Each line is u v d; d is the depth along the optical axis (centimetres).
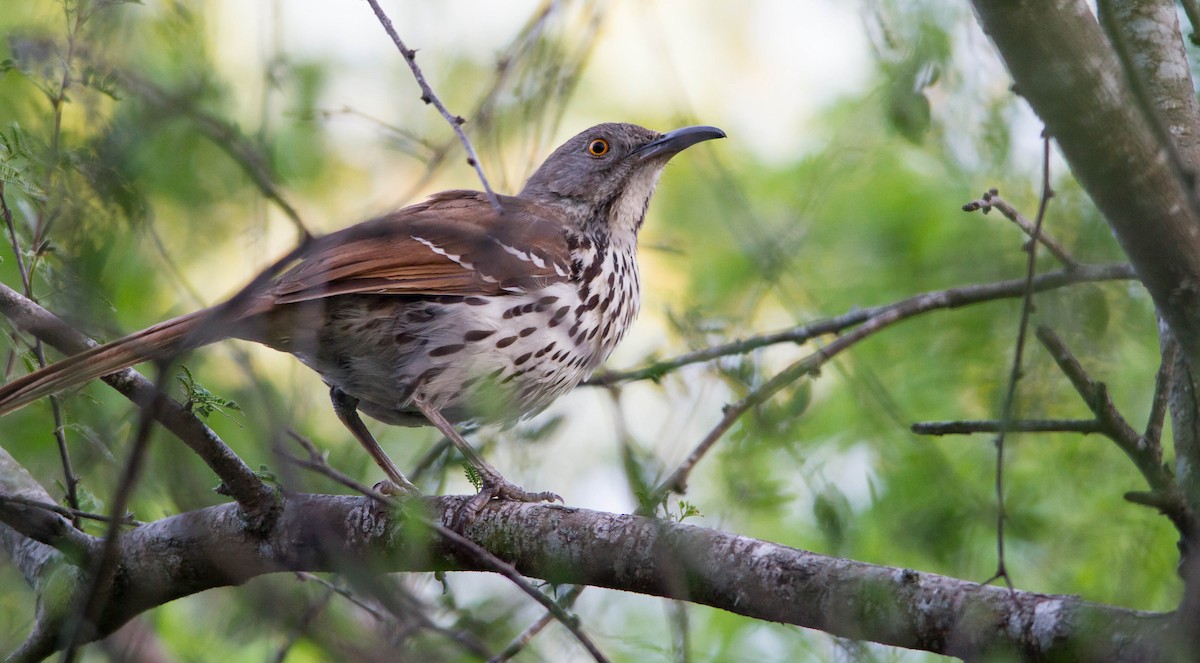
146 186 730
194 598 1064
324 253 945
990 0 547
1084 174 597
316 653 783
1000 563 614
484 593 881
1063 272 916
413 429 1223
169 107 693
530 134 938
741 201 997
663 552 682
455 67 1083
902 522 962
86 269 701
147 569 816
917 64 877
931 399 1108
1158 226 599
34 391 745
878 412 1033
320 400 1198
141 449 598
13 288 839
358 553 789
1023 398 1009
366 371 981
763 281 1009
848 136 1046
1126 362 1073
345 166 1077
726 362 966
